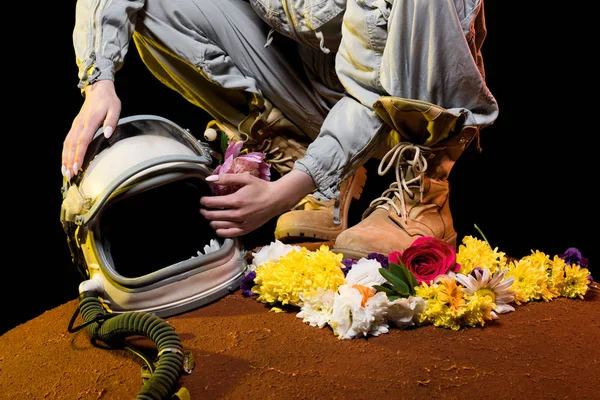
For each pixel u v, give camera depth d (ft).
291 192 4.63
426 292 4.16
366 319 3.99
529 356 3.81
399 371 3.65
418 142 4.96
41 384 3.72
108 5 5.04
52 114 8.21
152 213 5.78
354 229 4.98
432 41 4.50
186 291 4.50
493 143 8.68
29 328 4.53
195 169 4.46
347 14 4.73
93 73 4.83
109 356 4.00
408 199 5.08
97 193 4.27
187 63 5.48
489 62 8.45
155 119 4.74
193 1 5.42
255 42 5.48
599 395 3.42
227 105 5.75
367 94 4.77
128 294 4.35
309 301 4.27
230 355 3.87
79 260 4.70
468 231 8.75
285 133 5.77
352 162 4.80
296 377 3.62
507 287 4.29
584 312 4.42
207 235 5.94
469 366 3.69
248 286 4.71
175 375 3.51
